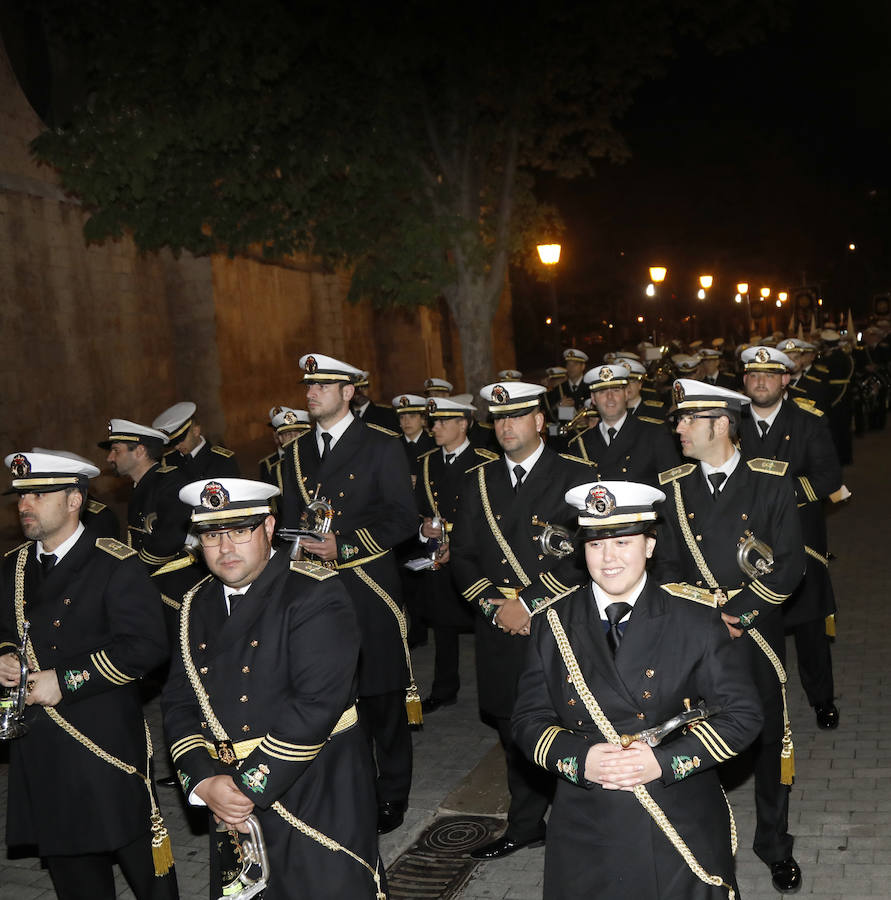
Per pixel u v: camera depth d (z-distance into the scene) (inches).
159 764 274.1
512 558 208.7
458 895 199.2
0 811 249.1
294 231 679.1
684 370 641.6
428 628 412.8
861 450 754.8
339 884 143.6
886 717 269.1
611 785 128.1
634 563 134.1
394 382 1419.8
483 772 256.5
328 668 141.9
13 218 629.6
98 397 734.5
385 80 593.9
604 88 697.0
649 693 133.9
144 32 552.7
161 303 874.1
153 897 176.7
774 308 2231.8
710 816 135.2
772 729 191.9
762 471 192.2
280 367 1097.4
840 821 215.5
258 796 136.9
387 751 230.7
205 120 550.3
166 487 270.8
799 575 187.9
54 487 171.2
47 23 626.5
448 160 653.9
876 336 839.1
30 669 170.6
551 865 138.0
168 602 273.3
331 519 223.6
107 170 565.6
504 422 208.4
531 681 143.2
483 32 625.3
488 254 675.4
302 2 573.0
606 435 294.2
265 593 147.0
